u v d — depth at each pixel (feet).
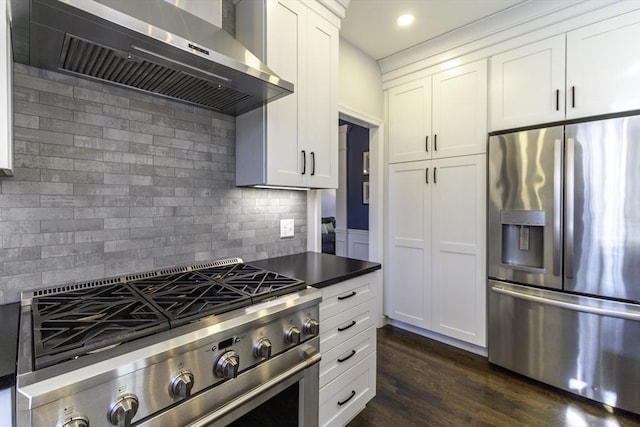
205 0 4.62
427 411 6.05
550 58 6.89
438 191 8.81
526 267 7.09
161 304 3.31
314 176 5.91
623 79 6.03
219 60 3.67
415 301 9.39
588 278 6.25
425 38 8.42
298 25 5.56
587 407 6.10
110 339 2.52
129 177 4.46
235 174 5.79
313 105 5.87
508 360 7.37
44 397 2.05
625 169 5.82
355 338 5.41
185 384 2.66
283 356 3.67
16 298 3.58
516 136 7.16
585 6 6.42
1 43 2.56
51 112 3.80
